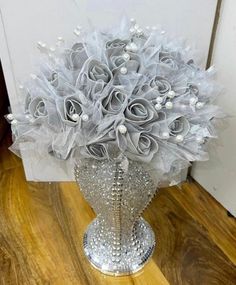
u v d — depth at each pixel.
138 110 0.52
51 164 0.91
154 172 0.61
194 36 0.79
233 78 0.77
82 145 0.54
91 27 0.67
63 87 0.55
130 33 0.61
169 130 0.54
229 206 0.90
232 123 0.80
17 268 0.77
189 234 0.85
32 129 0.60
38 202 0.94
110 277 0.76
